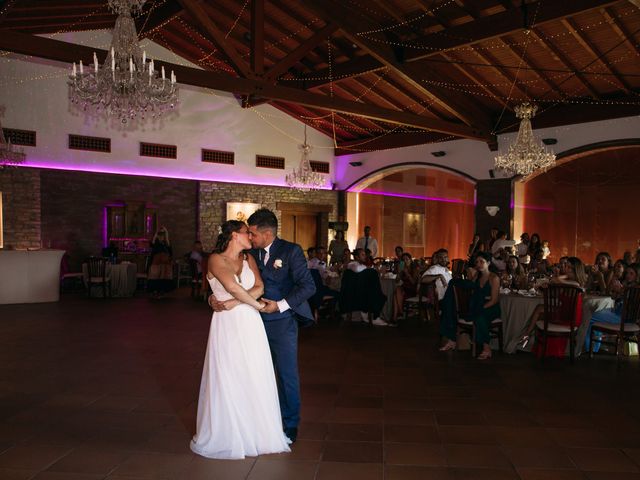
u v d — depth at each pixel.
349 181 15.64
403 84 11.40
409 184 17.78
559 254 16.31
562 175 16.16
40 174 11.72
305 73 12.05
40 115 11.70
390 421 3.76
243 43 11.87
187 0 8.24
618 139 10.05
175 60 13.35
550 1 7.14
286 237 15.27
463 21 8.71
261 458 3.10
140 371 5.04
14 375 4.87
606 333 5.87
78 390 4.41
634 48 8.12
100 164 12.42
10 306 9.38
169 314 8.65
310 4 8.39
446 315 6.18
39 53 7.16
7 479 2.78
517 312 6.05
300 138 15.35
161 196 13.23
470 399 4.31
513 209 11.88
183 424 3.63
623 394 4.49
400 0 8.52
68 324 7.60
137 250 12.76
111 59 5.93
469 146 12.56
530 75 9.80
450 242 19.27
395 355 5.93
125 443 3.29
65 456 3.09
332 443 3.34
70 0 8.48
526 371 5.26
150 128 13.05
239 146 14.32
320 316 8.82
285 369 3.35
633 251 14.84
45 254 9.98
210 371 3.15
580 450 3.26
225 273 3.04
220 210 14.04
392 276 8.50
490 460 3.10
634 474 2.93
